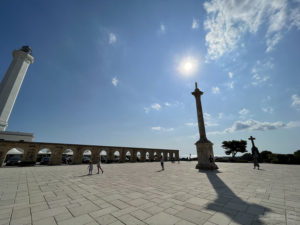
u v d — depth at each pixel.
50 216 4.02
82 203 5.08
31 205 4.91
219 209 4.35
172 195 5.95
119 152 32.31
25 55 39.97
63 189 7.16
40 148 23.70
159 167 19.97
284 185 7.46
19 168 18.94
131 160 33.81
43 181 9.45
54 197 5.82
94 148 29.11
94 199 5.52
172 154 42.75
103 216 3.98
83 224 3.52
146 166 21.86
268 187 7.07
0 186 7.95
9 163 23.67
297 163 23.02
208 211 4.22
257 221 3.53
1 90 35.50
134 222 3.59
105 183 8.62
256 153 16.30
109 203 5.05
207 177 10.57
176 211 4.26
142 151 36.22
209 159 15.97
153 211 4.29
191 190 6.73
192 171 14.58
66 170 16.52
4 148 20.95
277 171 13.41
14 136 33.56
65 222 3.64
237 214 3.97
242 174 11.74
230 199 5.30
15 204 5.02
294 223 3.39
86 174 12.95
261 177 10.07
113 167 20.34
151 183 8.51
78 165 24.06
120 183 8.58
